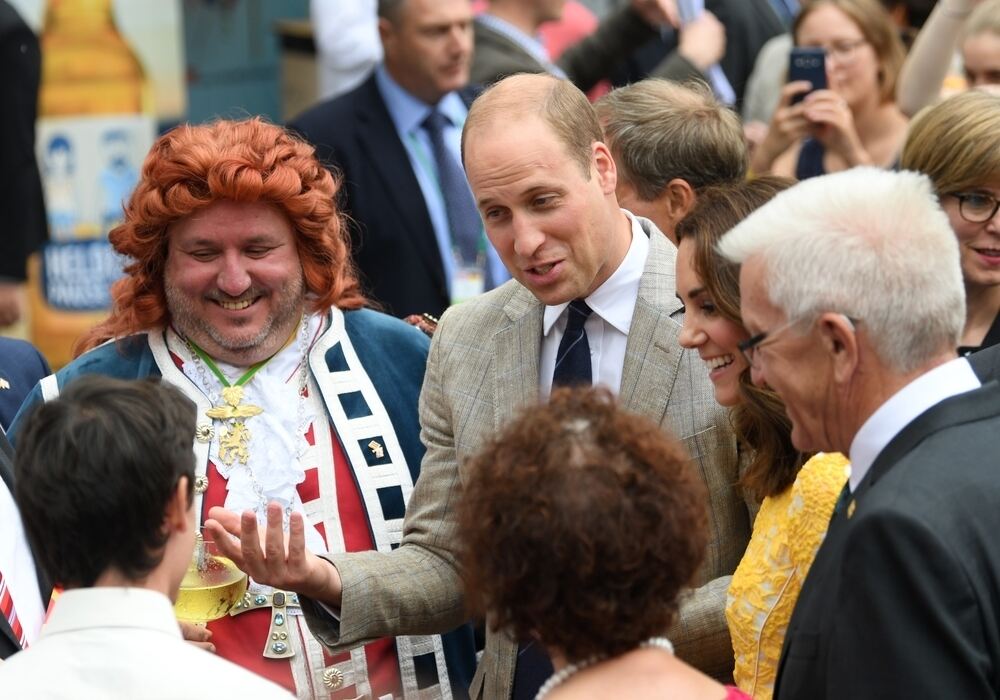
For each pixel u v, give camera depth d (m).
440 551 4.14
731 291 3.41
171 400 2.97
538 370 4.14
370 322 4.75
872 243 2.84
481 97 3.93
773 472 3.44
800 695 2.90
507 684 4.01
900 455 2.85
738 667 3.49
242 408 4.40
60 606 2.82
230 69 9.20
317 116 7.02
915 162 4.67
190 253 4.33
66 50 8.12
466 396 4.15
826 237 2.86
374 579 3.98
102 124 8.27
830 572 2.89
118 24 8.24
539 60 7.55
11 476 4.24
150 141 8.42
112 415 2.85
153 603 2.82
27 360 4.96
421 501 4.22
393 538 4.43
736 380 3.53
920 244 2.84
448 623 4.13
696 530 2.69
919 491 2.74
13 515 4.19
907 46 8.48
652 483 2.64
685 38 7.52
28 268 7.85
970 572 2.69
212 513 3.79
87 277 8.31
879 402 2.89
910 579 2.68
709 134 4.71
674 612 2.70
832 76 7.04
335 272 4.58
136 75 8.34
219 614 4.09
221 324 4.39
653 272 4.06
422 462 4.29
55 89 8.11
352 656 4.34
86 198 8.27
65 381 4.46
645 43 7.57
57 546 2.83
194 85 9.02
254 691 2.74
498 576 2.64
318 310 4.62
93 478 2.80
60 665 2.72
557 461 2.63
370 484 4.45
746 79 8.84
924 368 2.88
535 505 2.60
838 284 2.84
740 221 3.44
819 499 3.27
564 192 3.81
